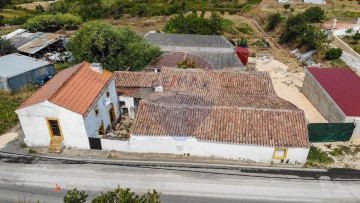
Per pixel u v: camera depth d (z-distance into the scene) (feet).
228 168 88.53
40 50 186.09
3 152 95.91
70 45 154.20
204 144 90.12
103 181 84.23
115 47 141.90
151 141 91.81
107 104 103.45
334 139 100.63
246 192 80.64
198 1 312.50
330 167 89.04
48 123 92.43
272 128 90.07
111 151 95.30
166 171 87.56
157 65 146.20
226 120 92.73
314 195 79.97
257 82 118.73
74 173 87.15
